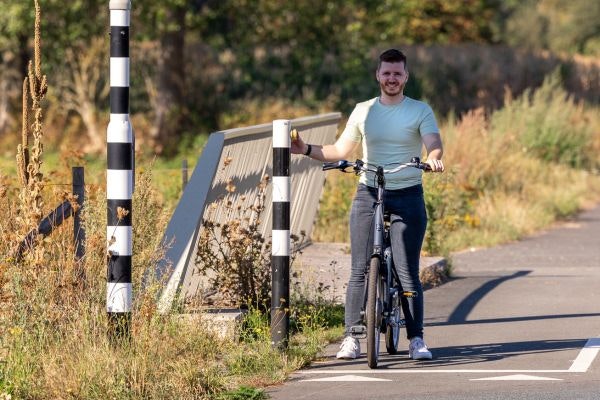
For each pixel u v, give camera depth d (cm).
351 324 1784
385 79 1733
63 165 3009
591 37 17262
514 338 1966
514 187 5003
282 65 8362
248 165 2312
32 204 1916
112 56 1656
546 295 2517
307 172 3055
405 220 1750
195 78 8156
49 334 1617
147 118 7912
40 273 1705
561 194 5281
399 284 1772
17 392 1470
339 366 1734
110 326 1612
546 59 9544
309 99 8094
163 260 1900
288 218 1762
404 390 1544
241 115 7888
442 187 3428
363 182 1762
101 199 1891
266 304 2039
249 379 1614
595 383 1572
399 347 1900
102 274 1720
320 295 2180
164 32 7231
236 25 7581
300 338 1917
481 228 4184
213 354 1688
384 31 7775
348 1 7375
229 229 2134
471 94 8931
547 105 6650
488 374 1647
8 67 7844
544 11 17962
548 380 1592
